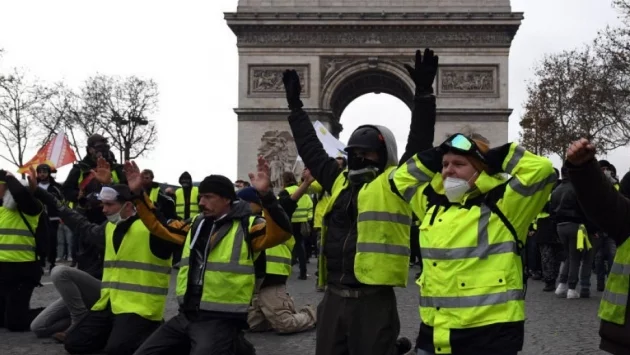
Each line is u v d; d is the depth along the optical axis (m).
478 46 97.44
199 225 16.78
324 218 14.59
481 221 11.38
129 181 18.11
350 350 13.89
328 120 98.88
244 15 98.31
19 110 131.75
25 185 24.08
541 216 36.66
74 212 21.80
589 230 32.72
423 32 98.19
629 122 94.19
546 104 123.31
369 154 13.98
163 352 16.52
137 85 154.12
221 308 16.23
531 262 43.41
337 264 14.21
